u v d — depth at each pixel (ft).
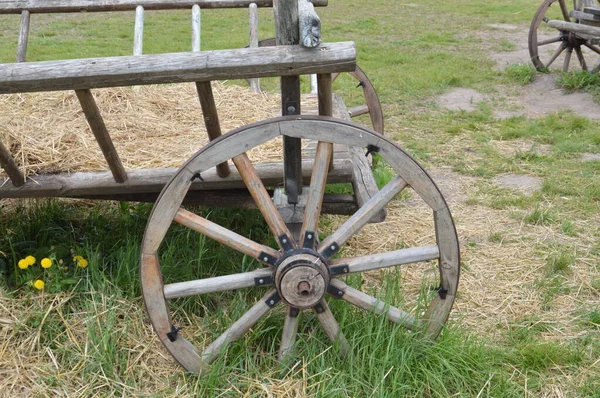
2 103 13.20
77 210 14.34
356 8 50.08
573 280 12.87
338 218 15.03
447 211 9.15
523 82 28.09
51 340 10.23
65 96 13.53
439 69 30.42
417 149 20.22
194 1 16.10
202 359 9.56
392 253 9.45
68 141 11.59
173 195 8.77
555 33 39.96
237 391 9.37
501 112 24.39
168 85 15.23
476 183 17.71
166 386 9.62
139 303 11.19
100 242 12.73
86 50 32.65
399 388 9.26
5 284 11.32
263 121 8.58
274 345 10.30
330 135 8.66
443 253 9.43
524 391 9.64
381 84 27.76
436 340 10.05
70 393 9.41
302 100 14.82
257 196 8.98
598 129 21.75
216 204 11.19
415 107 24.90
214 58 8.18
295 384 9.39
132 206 14.20
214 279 9.33
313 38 8.07
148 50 32.89
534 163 18.97
